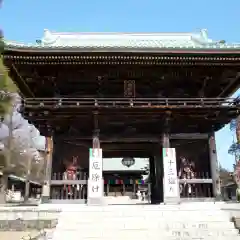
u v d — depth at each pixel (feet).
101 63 53.31
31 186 157.79
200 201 54.95
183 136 58.49
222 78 58.95
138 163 147.54
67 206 49.96
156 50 51.13
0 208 47.42
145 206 49.03
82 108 54.60
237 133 84.43
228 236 38.86
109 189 175.11
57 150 58.59
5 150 119.24
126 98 55.88
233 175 115.75
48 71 55.93
